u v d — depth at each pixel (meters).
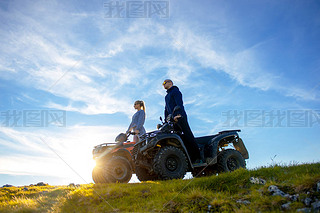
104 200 4.22
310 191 3.36
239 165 6.23
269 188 3.69
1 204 4.67
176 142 5.88
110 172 6.77
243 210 3.25
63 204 4.32
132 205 3.95
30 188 6.24
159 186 4.54
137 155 6.16
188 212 3.48
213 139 6.29
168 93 6.34
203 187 4.33
